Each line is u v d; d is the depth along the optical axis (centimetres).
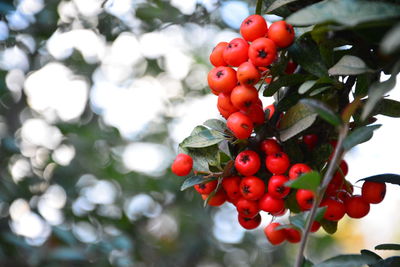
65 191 75
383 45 28
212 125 36
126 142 91
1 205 68
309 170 33
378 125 32
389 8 30
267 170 35
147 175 90
